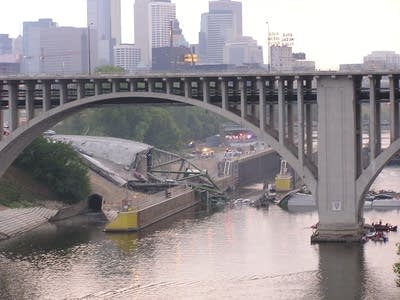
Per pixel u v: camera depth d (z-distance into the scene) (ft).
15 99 428.97
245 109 406.41
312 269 360.69
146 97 416.87
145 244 426.51
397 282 323.57
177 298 325.62
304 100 411.13
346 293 326.24
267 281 345.10
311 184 401.90
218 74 403.34
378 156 392.88
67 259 392.47
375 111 396.16
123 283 347.77
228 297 325.01
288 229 460.55
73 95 440.04
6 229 455.22
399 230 441.68
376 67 423.23
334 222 402.11
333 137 397.19
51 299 326.65
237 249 406.21
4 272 368.68
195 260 384.88
